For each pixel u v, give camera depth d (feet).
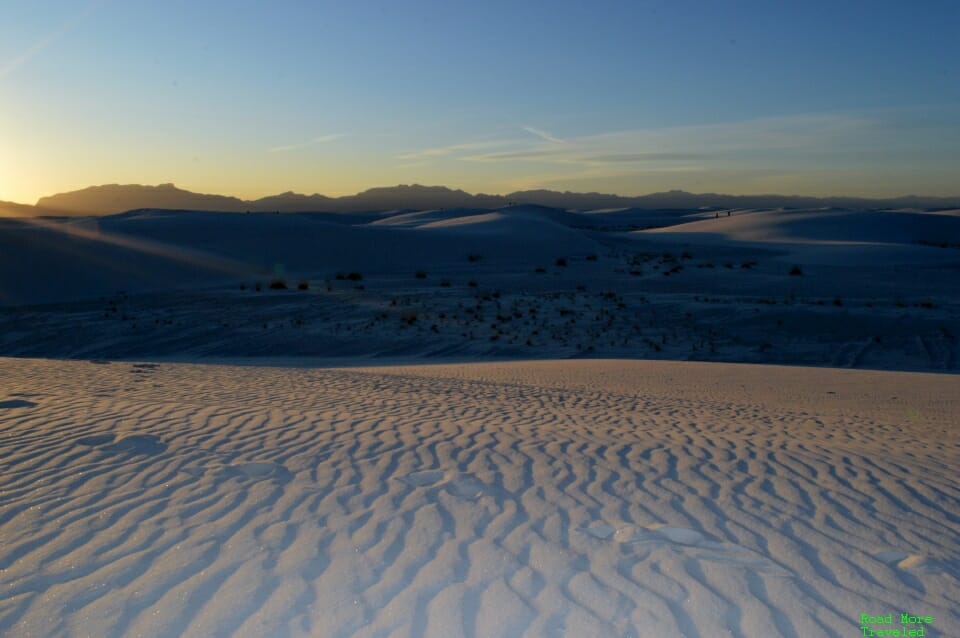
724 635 12.51
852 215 494.59
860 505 19.89
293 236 232.32
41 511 17.69
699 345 98.27
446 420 31.76
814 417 41.37
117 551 15.42
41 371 46.50
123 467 21.38
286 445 24.97
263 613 12.94
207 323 113.19
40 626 12.42
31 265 172.14
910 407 50.57
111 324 112.98
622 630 12.59
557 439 27.66
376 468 22.40
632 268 199.11
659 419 36.32
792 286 163.63
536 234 295.48
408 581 14.29
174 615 12.81
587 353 95.45
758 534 17.39
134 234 224.53
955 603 13.94
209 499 18.80
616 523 17.92
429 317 119.03
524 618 12.92
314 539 16.29
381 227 285.43
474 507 18.84
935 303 134.51
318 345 100.17
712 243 339.98
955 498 20.81
